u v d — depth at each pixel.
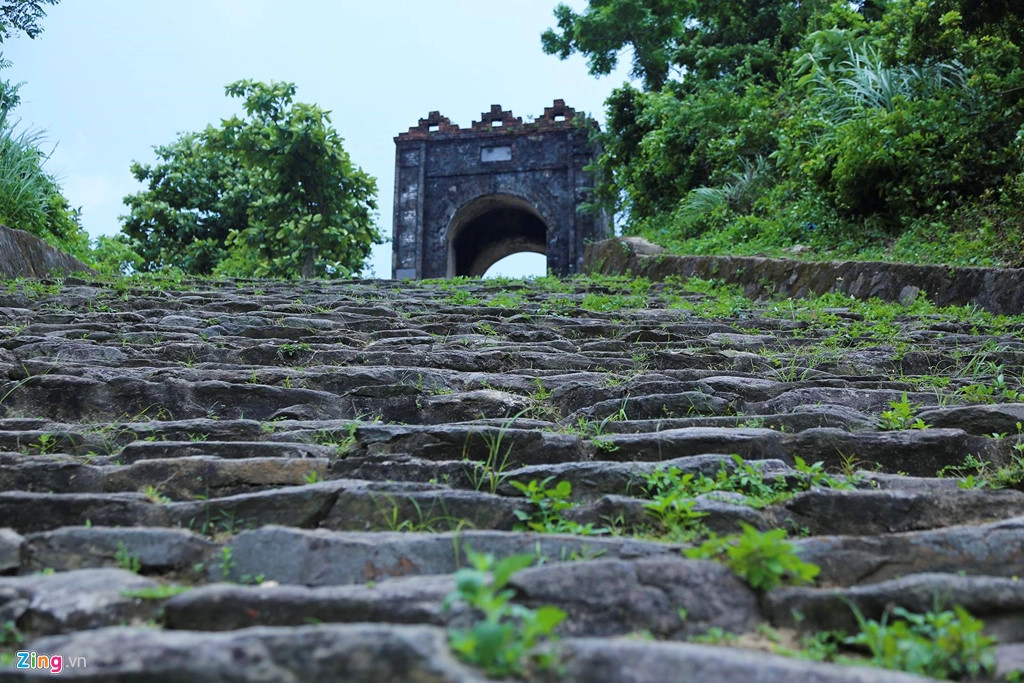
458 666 1.54
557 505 2.69
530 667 1.61
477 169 31.16
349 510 2.63
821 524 2.66
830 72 14.37
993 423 3.73
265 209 21.28
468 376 4.74
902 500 2.69
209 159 28.61
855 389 4.37
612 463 3.02
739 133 15.77
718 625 1.96
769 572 2.06
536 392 4.59
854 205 11.19
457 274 33.88
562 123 30.81
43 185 11.33
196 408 4.09
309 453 3.31
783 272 9.92
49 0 10.79
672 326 6.72
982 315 7.21
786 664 1.60
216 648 1.59
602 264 14.78
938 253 9.03
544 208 30.62
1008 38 9.73
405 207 31.09
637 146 20.52
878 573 2.24
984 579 2.04
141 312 6.70
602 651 1.62
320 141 20.38
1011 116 9.95
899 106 10.98
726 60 19.73
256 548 2.29
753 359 5.34
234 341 5.65
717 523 2.58
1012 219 9.02
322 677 1.54
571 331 6.53
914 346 5.80
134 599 1.98
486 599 1.60
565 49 21.73
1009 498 2.71
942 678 1.72
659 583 2.00
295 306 7.36
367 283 10.46
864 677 1.56
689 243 13.35
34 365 4.46
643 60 21.23
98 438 3.51
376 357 5.23
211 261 27.22
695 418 3.80
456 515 2.66
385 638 1.58
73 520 2.57
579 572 1.98
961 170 10.02
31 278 8.69
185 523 2.57
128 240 27.05
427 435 3.37
